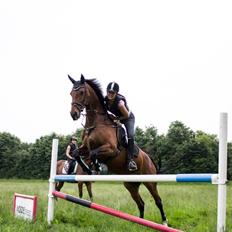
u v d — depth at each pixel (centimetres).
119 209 935
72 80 741
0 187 2223
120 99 723
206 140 5866
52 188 729
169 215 837
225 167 429
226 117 432
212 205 969
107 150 691
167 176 502
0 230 577
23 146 7869
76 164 1191
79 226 713
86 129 724
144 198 1291
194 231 668
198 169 5800
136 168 731
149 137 6116
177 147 5919
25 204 730
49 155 6819
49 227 661
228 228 678
